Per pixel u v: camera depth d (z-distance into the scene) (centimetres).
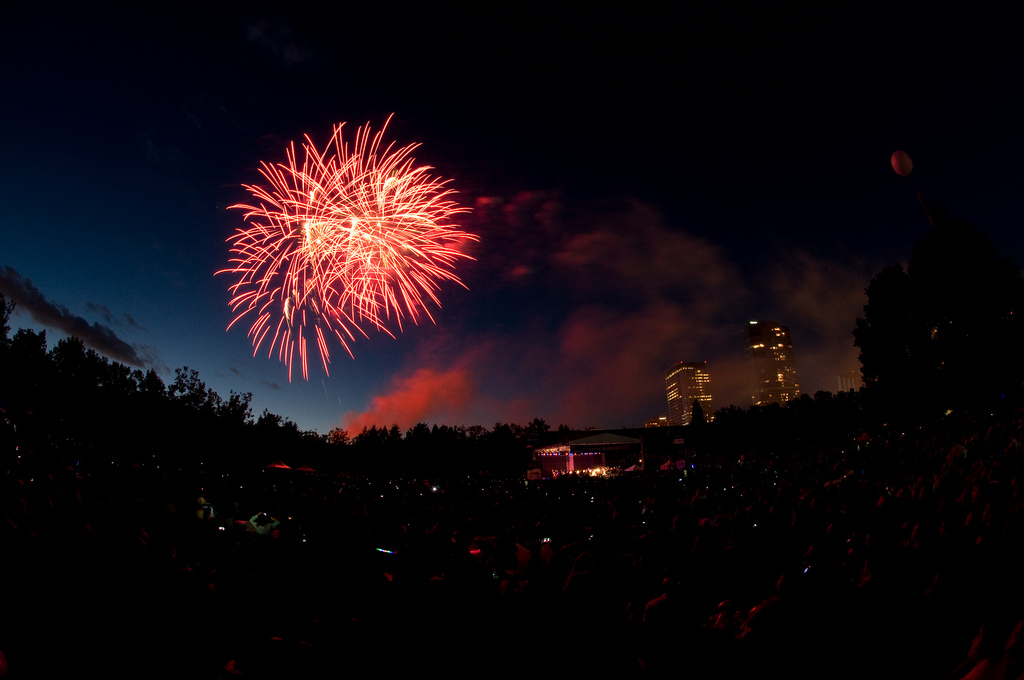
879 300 3662
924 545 486
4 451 1378
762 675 331
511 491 1806
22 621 414
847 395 4844
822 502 864
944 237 3350
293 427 4778
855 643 333
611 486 1750
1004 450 1230
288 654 411
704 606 430
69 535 541
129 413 3631
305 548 704
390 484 2319
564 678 359
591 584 411
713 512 984
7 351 3102
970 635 348
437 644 388
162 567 525
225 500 1273
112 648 411
